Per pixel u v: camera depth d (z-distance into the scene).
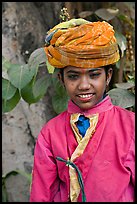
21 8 2.20
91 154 1.38
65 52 1.34
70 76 1.37
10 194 2.29
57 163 1.43
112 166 1.37
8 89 1.82
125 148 1.37
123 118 1.42
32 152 2.29
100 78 1.37
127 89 1.84
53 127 1.47
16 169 2.29
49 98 2.25
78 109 1.44
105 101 1.44
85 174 1.38
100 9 2.15
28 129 2.27
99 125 1.41
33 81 1.80
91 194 1.37
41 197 1.44
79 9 2.27
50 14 2.23
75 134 1.42
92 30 1.34
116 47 1.40
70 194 1.40
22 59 2.22
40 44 2.24
